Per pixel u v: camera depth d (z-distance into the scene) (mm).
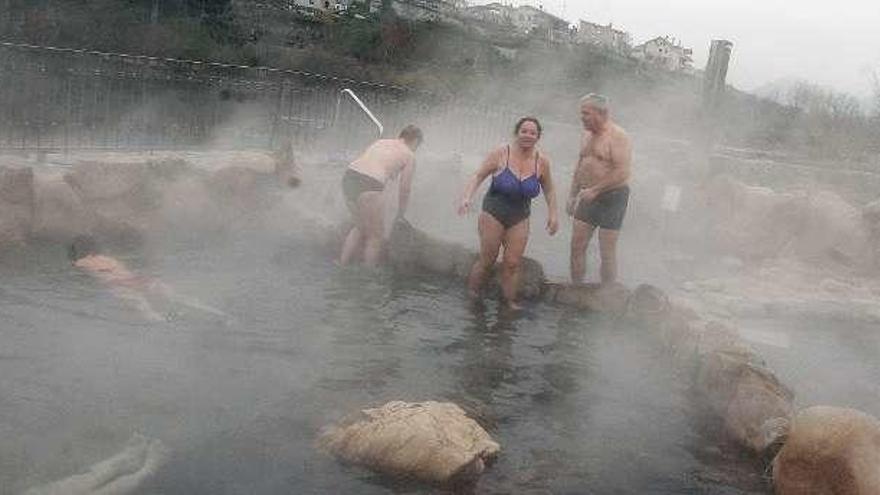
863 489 2898
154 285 5211
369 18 33719
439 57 31516
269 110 11133
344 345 4617
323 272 6422
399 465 3125
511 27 43719
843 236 8859
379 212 6770
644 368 4852
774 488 3322
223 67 10836
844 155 19219
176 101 10203
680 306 5695
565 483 3234
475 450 3186
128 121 9586
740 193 9531
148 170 7066
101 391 3594
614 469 3422
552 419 3893
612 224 6578
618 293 6172
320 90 11852
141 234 6816
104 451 3043
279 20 29766
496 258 6297
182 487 2848
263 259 6617
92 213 6551
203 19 24375
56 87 8641
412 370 4328
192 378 3875
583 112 6578
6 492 2674
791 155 18266
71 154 7922
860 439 3023
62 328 4367
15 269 5418
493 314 5758
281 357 4297
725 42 12820
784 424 3727
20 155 7570
